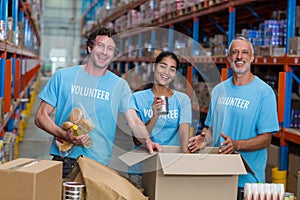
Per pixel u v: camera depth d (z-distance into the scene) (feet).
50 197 7.25
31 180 6.79
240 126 10.92
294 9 14.96
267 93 10.84
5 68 14.46
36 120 9.54
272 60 15.64
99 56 9.07
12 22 17.42
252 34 17.70
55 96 9.55
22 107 30.86
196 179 7.81
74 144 9.01
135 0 32.32
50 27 88.89
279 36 15.81
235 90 11.10
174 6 24.82
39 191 6.91
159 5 27.68
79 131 8.87
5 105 14.48
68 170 9.16
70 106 9.37
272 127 10.73
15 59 18.35
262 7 21.21
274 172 15.16
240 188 9.77
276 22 15.87
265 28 16.37
